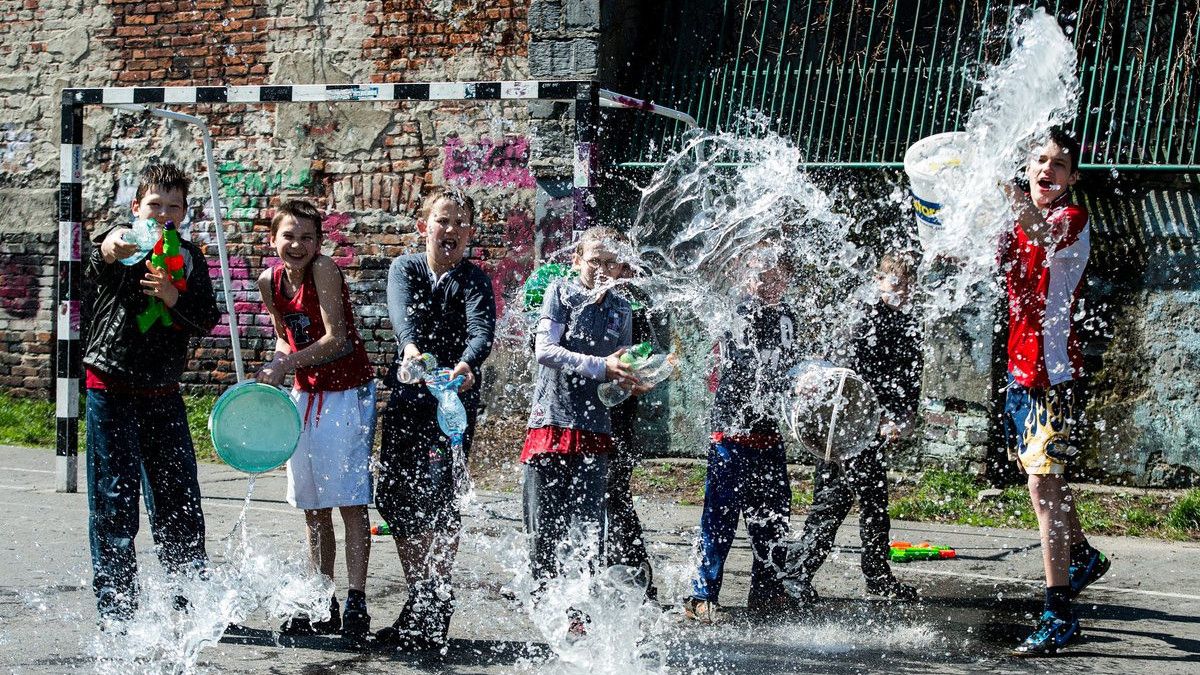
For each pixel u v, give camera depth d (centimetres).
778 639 500
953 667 463
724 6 976
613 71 974
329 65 1066
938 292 852
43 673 436
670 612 540
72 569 596
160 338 478
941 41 920
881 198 897
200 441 1014
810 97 947
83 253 984
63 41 1148
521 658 467
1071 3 876
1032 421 493
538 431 490
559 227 967
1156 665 469
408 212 1048
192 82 1111
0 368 1160
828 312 636
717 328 546
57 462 819
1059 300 490
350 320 502
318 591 505
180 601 493
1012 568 642
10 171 1172
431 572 485
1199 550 700
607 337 498
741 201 732
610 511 537
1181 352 837
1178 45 846
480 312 497
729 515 532
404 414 489
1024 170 546
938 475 862
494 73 1014
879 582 571
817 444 515
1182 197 838
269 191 1091
